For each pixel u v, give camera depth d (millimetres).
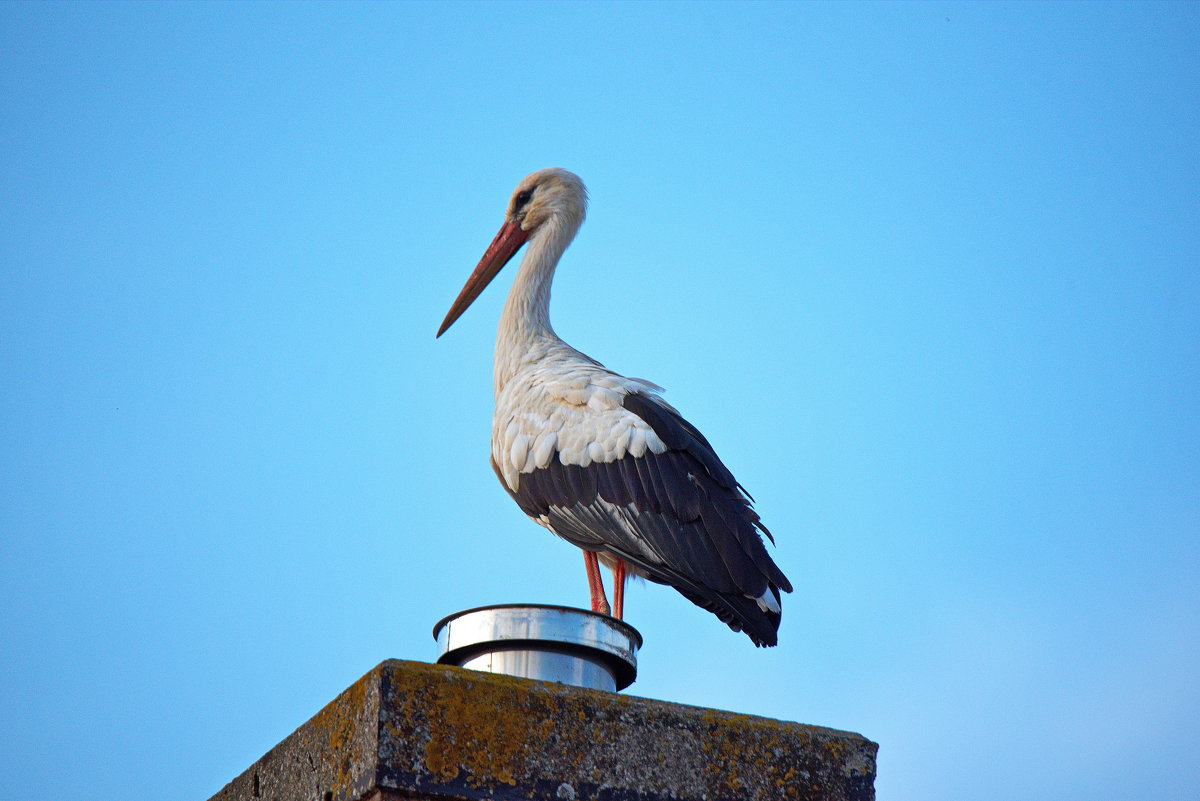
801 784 7805
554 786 7289
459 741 7191
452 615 8688
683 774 7586
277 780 8234
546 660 8438
